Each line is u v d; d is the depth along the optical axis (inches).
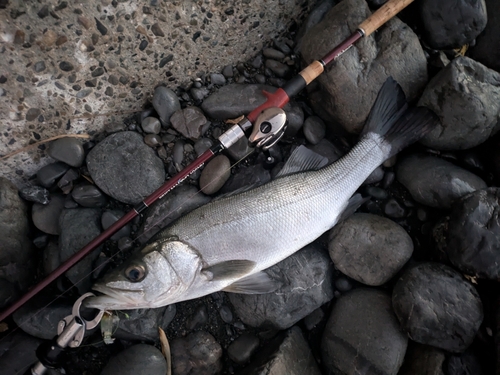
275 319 21.0
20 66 18.5
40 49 18.4
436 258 21.4
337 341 20.6
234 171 23.0
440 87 20.5
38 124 20.6
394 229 21.4
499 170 22.1
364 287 21.7
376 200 23.0
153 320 20.8
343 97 21.4
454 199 21.1
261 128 18.7
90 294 17.9
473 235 19.5
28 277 21.5
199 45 22.1
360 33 20.3
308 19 23.4
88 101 21.1
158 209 21.7
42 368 17.1
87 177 22.4
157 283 18.7
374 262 21.0
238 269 19.6
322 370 21.4
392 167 23.2
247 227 19.7
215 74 23.6
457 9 21.6
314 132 23.2
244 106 22.7
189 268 19.2
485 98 20.3
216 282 19.7
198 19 21.0
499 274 19.2
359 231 21.1
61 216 21.7
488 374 19.6
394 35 21.7
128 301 18.4
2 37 17.4
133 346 20.4
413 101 22.2
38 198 21.6
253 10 22.1
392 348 19.6
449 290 19.7
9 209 20.7
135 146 22.1
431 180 21.5
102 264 21.0
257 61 24.1
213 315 22.2
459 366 19.3
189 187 22.3
